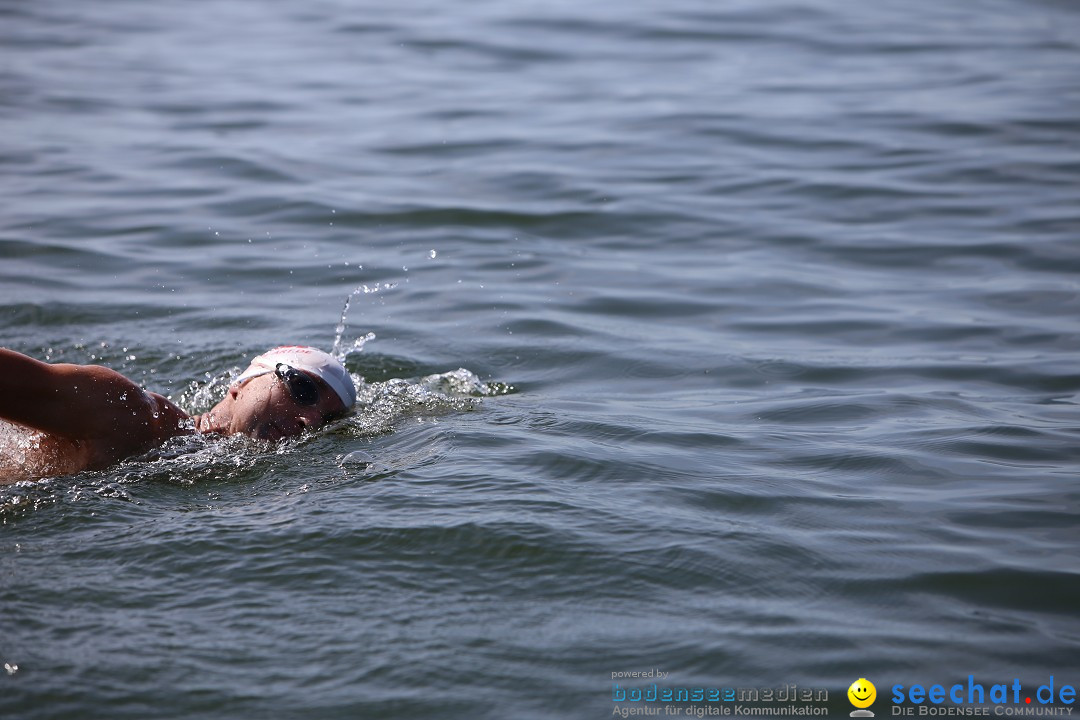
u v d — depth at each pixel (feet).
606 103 88.99
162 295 52.54
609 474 33.78
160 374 44.42
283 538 29.27
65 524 30.25
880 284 54.85
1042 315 50.52
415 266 57.16
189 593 26.81
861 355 46.62
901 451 36.78
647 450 36.09
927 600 27.50
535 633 25.64
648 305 52.39
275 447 36.24
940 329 49.24
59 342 46.73
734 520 31.14
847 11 124.77
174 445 35.86
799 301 52.90
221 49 106.93
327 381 38.37
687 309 51.98
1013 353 46.52
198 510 31.32
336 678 23.95
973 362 45.62
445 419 38.78
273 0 130.93
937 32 114.11
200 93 90.89
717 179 71.10
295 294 53.31
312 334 48.37
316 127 81.97
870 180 70.49
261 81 95.20
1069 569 28.99
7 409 33.63
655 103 88.94
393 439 36.99
